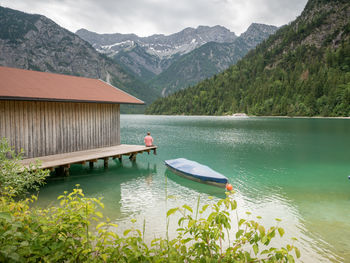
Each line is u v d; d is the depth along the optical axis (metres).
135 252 2.62
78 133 18.00
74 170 16.97
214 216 2.88
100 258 2.84
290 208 10.28
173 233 7.84
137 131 48.44
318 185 13.73
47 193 12.09
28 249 2.33
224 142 31.88
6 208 3.22
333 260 6.51
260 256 6.56
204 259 2.63
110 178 15.16
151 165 18.77
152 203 10.79
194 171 14.52
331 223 8.81
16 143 14.26
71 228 2.85
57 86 17.16
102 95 19.30
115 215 9.35
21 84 15.02
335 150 25.83
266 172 16.81
